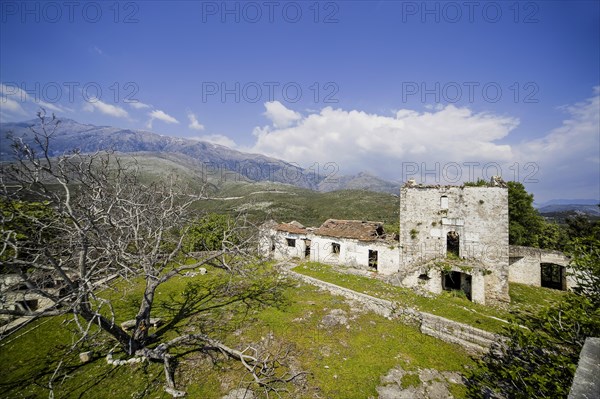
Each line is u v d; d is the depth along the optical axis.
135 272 11.57
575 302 7.54
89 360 11.55
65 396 9.59
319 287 19.30
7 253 11.12
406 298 16.69
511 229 28.88
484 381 9.32
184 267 13.52
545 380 6.14
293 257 27.81
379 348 12.13
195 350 12.01
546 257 21.48
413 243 20.52
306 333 13.22
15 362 11.50
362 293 17.34
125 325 13.70
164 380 10.21
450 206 19.56
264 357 11.41
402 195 20.92
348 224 26.55
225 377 10.34
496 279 18.12
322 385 9.88
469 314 14.70
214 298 17.70
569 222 31.50
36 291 9.16
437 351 12.02
